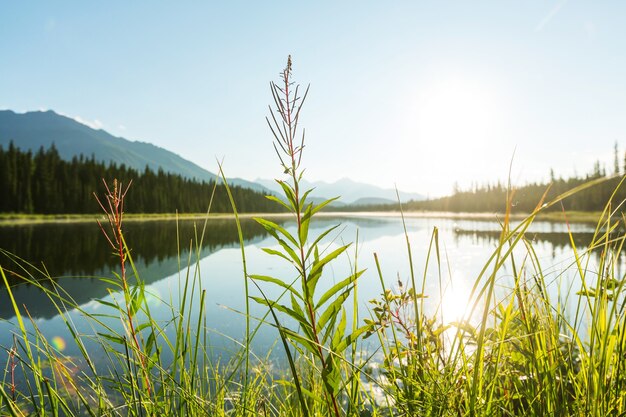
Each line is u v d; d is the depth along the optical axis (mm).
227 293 10648
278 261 18281
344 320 1228
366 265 15578
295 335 1144
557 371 1354
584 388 1164
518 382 1342
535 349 1327
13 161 70812
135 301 1591
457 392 1196
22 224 55688
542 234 30203
